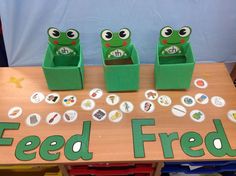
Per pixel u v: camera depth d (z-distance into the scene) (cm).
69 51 103
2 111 95
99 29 104
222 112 94
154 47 110
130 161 82
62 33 96
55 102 98
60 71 94
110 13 99
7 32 100
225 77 107
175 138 86
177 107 96
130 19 101
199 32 105
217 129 89
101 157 82
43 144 85
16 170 117
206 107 96
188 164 94
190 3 96
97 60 115
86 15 99
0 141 86
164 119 92
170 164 99
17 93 101
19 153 83
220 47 111
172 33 96
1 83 105
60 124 91
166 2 96
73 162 81
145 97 100
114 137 87
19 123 91
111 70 92
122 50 101
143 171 97
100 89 103
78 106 97
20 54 109
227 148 84
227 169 100
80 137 87
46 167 115
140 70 111
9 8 93
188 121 91
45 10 96
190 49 97
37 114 94
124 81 97
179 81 98
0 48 114
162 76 96
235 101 98
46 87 104
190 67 93
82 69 100
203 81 105
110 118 93
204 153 83
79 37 102
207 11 99
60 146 85
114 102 98
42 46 107
